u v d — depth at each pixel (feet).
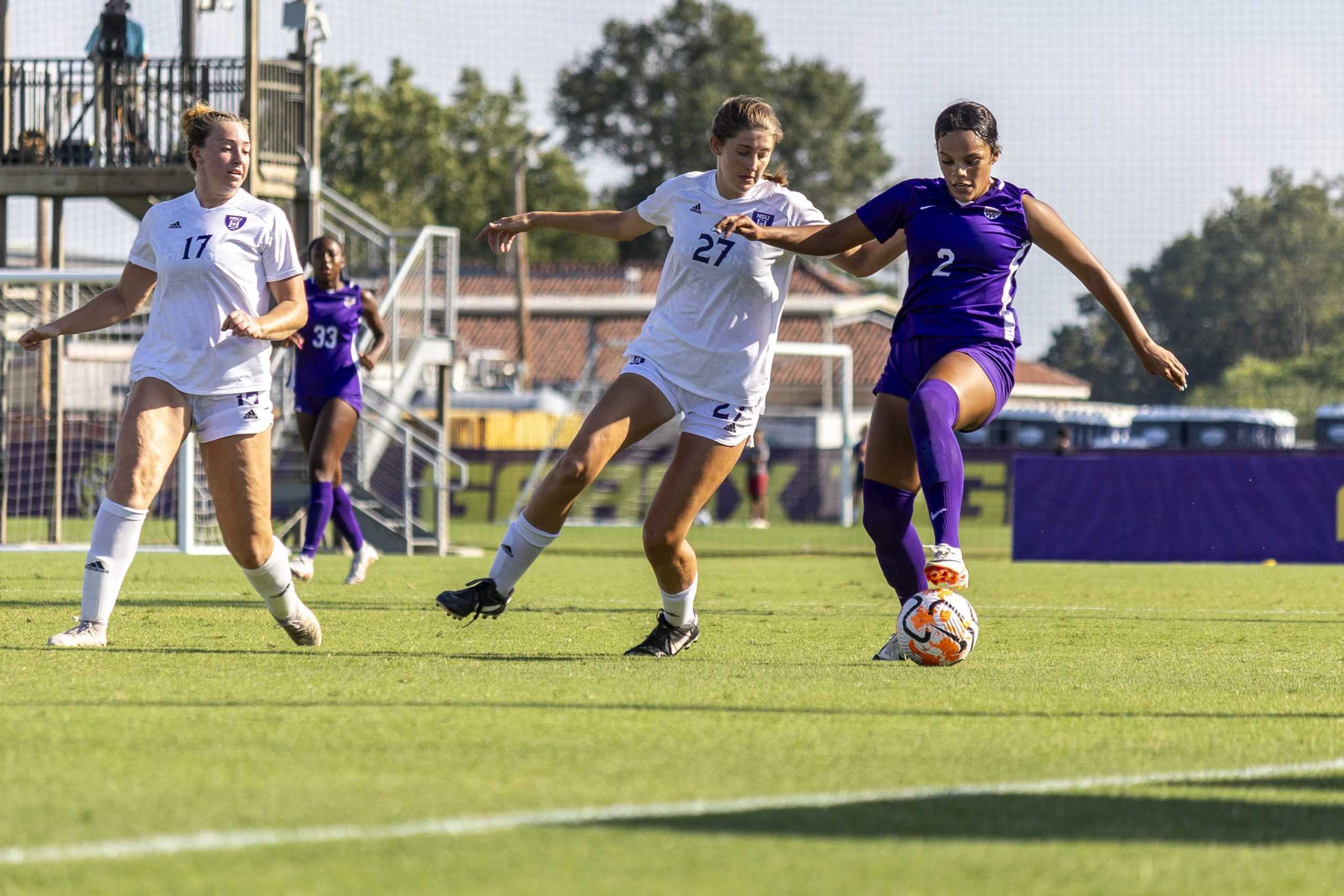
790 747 46.55
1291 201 559.79
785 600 130.93
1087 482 218.18
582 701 56.39
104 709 52.65
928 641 69.97
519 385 576.20
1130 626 106.32
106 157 217.36
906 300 73.15
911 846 34.24
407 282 250.57
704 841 34.40
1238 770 44.21
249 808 37.01
